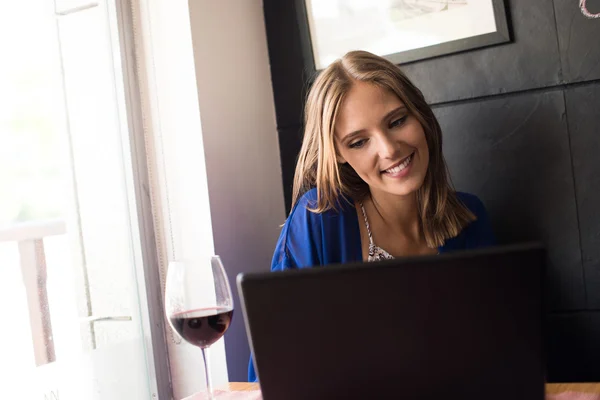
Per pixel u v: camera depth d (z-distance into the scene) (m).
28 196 1.95
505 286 0.68
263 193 2.09
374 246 1.67
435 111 1.93
